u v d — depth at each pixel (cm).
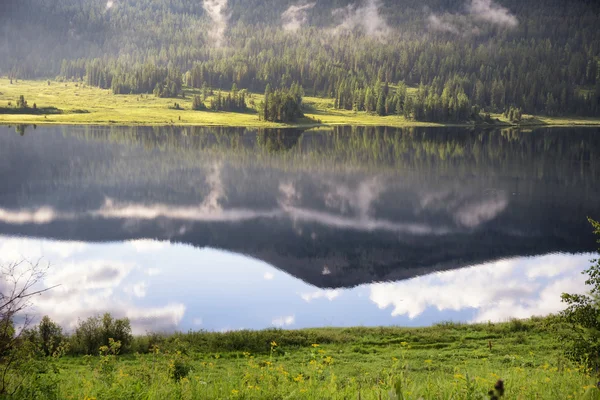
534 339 2633
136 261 5356
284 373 1409
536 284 4738
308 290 4591
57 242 6000
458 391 968
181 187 9575
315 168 11919
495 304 4206
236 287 4597
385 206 8200
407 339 2755
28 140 15675
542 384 1191
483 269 5262
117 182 9900
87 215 7369
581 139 18825
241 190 9412
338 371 2066
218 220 7300
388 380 1010
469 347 2573
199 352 2522
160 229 6769
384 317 3919
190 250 5866
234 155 13800
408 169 11731
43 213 7400
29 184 9425
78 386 1250
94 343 2477
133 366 1914
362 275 5119
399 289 4681
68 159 12388
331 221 7288
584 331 1532
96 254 5572
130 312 3834
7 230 6456
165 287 4512
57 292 4106
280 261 5538
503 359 2280
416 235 6606
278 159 13212
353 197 8825
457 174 10975
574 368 1586
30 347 1104
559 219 7238
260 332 2889
